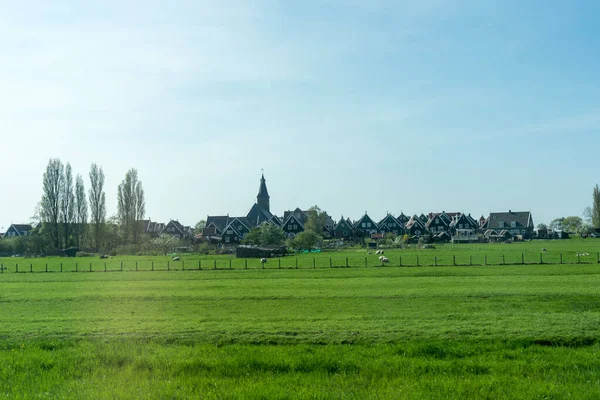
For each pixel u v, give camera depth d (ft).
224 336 70.69
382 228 553.23
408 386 51.11
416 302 98.94
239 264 218.38
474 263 198.29
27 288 139.13
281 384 52.49
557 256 226.99
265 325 76.59
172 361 59.16
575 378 53.06
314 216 474.49
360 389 50.80
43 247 359.05
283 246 301.84
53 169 362.94
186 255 311.06
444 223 570.87
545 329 71.00
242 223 488.85
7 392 51.65
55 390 51.88
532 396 48.52
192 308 97.66
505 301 98.22
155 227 588.09
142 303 105.70
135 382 53.47
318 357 59.93
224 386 52.11
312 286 128.47
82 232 373.40
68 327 78.64
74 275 180.86
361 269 178.81
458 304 95.71
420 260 220.64
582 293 104.88
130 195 387.14
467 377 53.83
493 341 66.59
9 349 67.97
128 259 279.90
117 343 67.51
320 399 48.37
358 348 64.13
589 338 67.21
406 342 66.49
